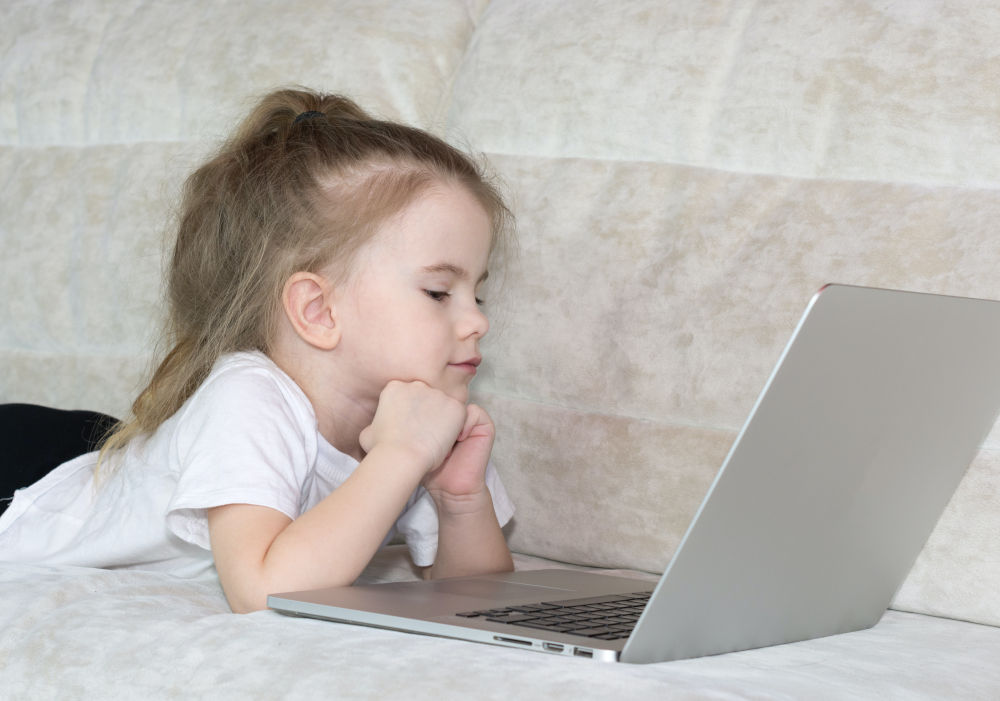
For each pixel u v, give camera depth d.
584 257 1.27
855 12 1.22
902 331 0.74
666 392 1.18
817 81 1.21
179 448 1.06
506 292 1.30
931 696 0.70
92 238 1.62
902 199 1.12
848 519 0.82
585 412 1.23
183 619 0.82
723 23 1.30
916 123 1.14
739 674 0.69
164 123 1.64
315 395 1.14
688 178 1.25
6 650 0.79
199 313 1.23
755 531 0.72
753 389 1.13
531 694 0.62
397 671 0.67
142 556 1.12
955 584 1.02
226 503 0.95
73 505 1.21
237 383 1.05
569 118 1.35
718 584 0.72
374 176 1.14
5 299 1.67
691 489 1.15
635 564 1.18
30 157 1.75
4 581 0.94
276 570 0.90
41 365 1.64
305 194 1.15
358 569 0.93
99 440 1.38
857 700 0.66
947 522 1.02
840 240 1.12
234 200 1.20
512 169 1.36
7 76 1.80
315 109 1.31
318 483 1.12
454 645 0.72
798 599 0.82
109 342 1.59
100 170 1.66
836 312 0.67
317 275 1.12
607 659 0.69
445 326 1.12
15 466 1.38
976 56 1.14
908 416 0.81
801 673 0.72
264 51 1.57
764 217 1.18
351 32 1.52
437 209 1.12
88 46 1.76
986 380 0.89
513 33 1.44
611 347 1.22
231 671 0.70
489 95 1.42
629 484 1.19
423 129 1.44
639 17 1.35
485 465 1.14
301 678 0.67
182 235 1.28
